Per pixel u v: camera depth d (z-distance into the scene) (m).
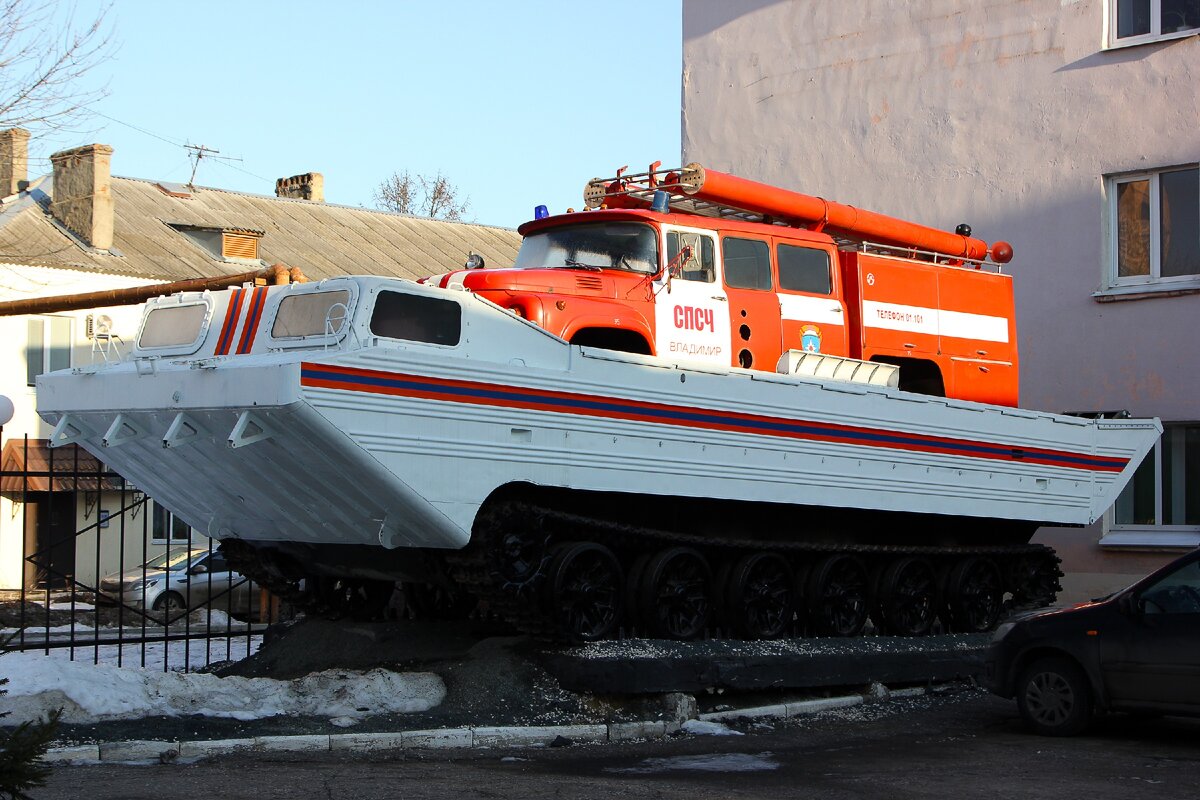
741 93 20.20
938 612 13.22
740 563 11.29
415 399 8.89
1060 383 17.06
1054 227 17.22
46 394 10.10
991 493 12.96
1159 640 9.40
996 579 13.68
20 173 33.44
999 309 13.92
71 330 29.05
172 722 8.79
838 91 19.23
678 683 9.99
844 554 12.11
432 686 9.93
